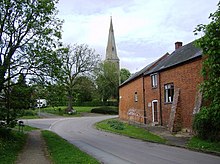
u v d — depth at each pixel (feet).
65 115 204.64
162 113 108.37
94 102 261.24
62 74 69.26
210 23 52.90
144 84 126.93
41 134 93.15
